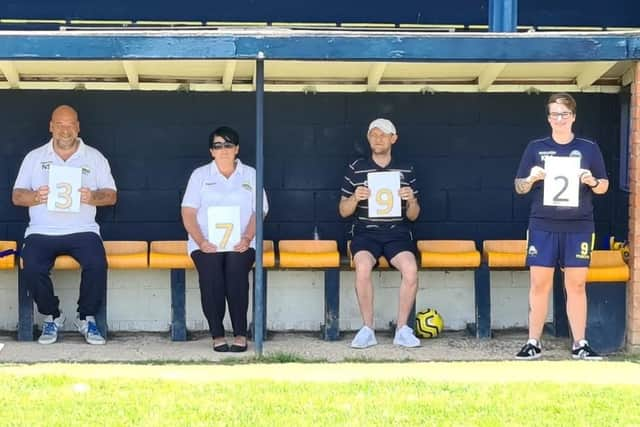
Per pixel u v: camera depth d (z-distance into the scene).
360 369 9.73
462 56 10.09
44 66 11.55
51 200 11.10
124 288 11.92
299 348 10.99
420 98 12.29
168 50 9.90
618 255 10.95
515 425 7.82
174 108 12.14
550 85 12.27
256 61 10.21
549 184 10.08
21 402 8.34
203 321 11.95
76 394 8.58
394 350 10.85
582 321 10.37
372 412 8.09
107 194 11.44
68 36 9.83
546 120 12.35
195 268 11.44
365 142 12.28
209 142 11.55
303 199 12.28
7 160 12.02
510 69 11.82
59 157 11.36
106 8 12.27
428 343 11.33
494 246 11.83
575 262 10.20
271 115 12.20
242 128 12.20
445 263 11.50
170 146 12.15
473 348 11.04
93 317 11.27
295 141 12.23
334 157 12.28
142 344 11.22
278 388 8.80
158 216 12.19
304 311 11.99
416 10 12.51
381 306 11.95
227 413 8.06
